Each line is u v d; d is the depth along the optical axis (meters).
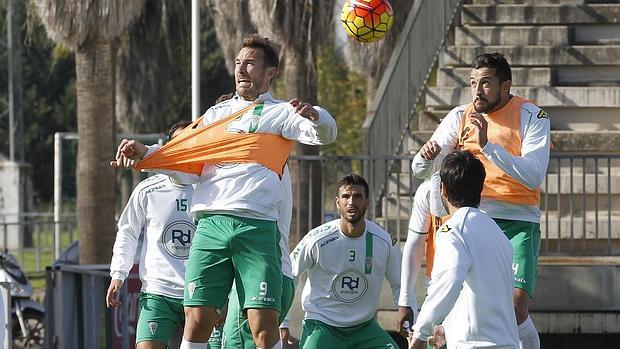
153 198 35.16
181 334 40.72
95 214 71.88
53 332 47.84
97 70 71.69
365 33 39.97
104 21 69.81
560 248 45.59
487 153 29.33
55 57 100.38
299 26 68.50
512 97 30.78
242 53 27.42
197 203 27.11
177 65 94.06
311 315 35.91
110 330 44.84
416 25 55.34
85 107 71.94
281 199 27.20
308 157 46.50
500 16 56.75
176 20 87.00
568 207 47.97
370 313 35.88
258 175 26.70
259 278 26.50
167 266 34.97
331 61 153.25
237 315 32.38
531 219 30.83
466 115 31.11
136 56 88.81
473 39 56.22
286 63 69.75
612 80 54.28
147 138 88.44
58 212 97.50
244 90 27.31
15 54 151.12
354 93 155.75
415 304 33.47
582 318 42.84
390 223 48.19
